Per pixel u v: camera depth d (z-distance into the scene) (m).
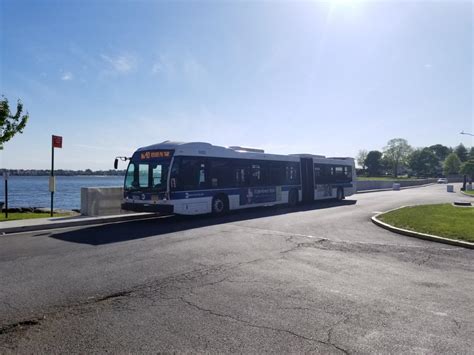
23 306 5.20
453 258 8.31
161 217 16.52
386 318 4.82
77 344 4.07
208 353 3.87
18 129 19.89
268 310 5.07
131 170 15.44
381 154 126.69
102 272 6.98
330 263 7.76
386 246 9.60
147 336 4.26
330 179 25.36
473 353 3.89
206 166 16.08
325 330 4.44
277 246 9.52
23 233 11.71
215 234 11.39
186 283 6.30
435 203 23.14
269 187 19.78
